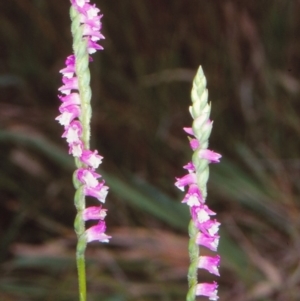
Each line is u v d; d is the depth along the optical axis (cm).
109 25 98
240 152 89
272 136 94
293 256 81
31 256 80
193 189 33
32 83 99
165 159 94
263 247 84
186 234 85
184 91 97
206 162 33
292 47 98
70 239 83
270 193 85
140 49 98
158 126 95
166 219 77
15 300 74
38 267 82
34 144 84
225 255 76
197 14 98
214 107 95
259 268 77
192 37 98
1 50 102
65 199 93
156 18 98
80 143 32
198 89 33
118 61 98
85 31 33
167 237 79
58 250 80
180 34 98
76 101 33
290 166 92
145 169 94
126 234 81
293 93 96
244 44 98
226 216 86
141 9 98
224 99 96
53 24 99
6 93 100
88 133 33
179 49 98
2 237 91
